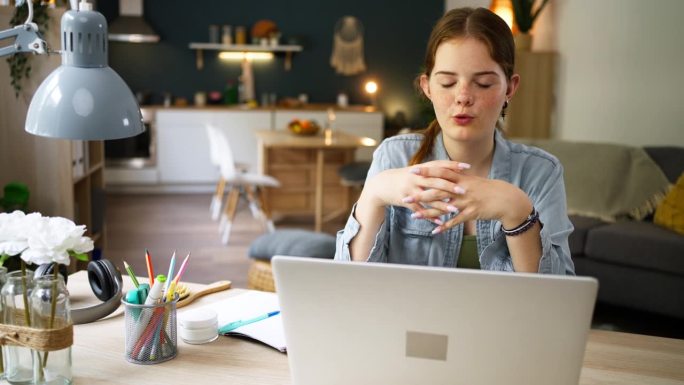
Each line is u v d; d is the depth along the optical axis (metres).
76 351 1.47
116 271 1.72
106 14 8.00
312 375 1.15
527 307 1.02
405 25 8.67
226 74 8.41
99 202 4.77
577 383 1.06
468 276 1.02
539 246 1.34
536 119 5.80
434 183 1.30
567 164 4.60
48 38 3.58
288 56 8.48
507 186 1.30
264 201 6.10
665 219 3.96
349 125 8.22
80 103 1.35
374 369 1.11
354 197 7.03
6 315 1.29
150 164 7.80
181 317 1.55
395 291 1.06
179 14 8.23
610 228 3.96
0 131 3.72
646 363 1.43
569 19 5.62
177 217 6.63
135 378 1.35
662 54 4.85
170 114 7.74
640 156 4.41
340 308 1.09
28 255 1.25
